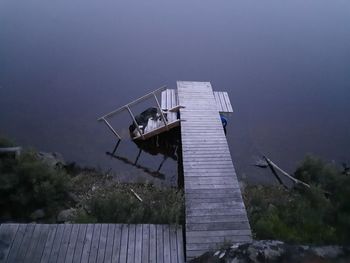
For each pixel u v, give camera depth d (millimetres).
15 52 17594
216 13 24469
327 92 16719
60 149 12500
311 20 23594
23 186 9578
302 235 8891
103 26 21297
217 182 9930
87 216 8859
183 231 8531
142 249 7738
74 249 7594
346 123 14781
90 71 16969
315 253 7602
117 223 8531
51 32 19844
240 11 24922
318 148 13516
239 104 15812
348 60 19094
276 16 24156
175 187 11328
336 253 7797
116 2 24906
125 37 20375
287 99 16234
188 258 7652
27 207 9508
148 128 13172
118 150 12891
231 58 19250
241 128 14430
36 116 13758
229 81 17344
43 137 12859
